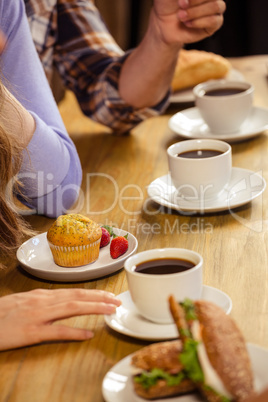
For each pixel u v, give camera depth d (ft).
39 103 5.13
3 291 3.76
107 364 2.93
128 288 3.45
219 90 6.27
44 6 6.70
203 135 5.94
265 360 2.58
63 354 3.05
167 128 6.53
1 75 4.95
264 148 5.64
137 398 2.53
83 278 3.74
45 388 2.79
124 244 3.96
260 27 13.88
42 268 3.96
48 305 3.24
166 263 3.27
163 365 2.49
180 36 5.75
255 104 6.75
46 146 4.75
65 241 3.84
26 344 3.11
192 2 5.45
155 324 3.13
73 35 6.88
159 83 6.18
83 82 6.77
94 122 7.01
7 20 5.01
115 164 5.68
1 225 4.30
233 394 2.30
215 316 2.43
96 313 3.20
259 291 3.40
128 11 14.17
